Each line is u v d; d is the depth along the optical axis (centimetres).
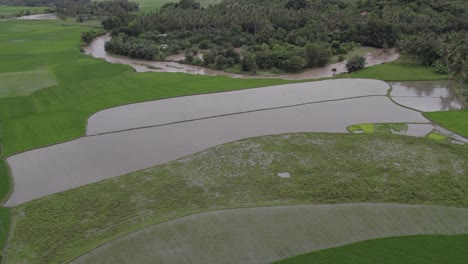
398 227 4275
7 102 8369
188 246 4053
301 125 7056
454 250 3906
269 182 5197
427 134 6625
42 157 6025
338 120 7250
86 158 5978
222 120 7319
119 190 5091
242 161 5772
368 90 8938
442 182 5106
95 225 4412
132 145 6378
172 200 4847
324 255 3881
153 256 3931
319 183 5153
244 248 4009
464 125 6894
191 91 8925
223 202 4781
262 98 8450
